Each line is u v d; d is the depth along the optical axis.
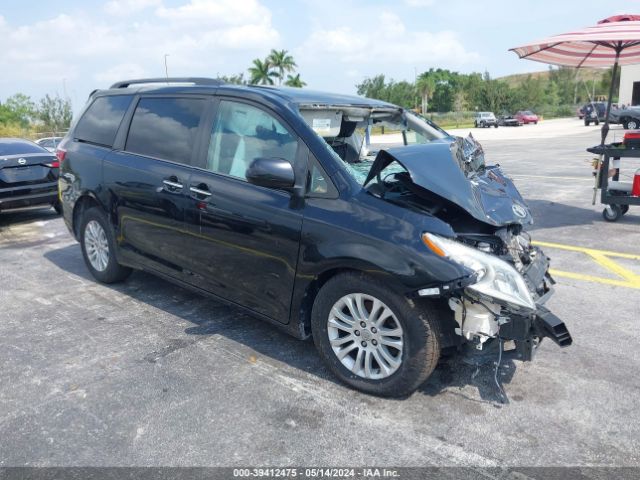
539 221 8.12
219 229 3.87
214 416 3.12
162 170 4.34
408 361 3.09
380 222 3.13
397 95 75.44
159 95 4.68
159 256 4.49
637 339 4.10
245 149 3.85
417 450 2.82
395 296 3.06
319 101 4.02
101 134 5.14
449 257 2.93
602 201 7.79
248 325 4.37
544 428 3.00
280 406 3.21
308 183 3.45
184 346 4.00
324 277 3.45
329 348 3.42
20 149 8.62
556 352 3.89
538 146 22.53
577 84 74.19
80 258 6.47
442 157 3.40
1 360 3.82
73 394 3.36
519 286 2.98
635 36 6.28
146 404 3.25
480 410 3.16
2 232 8.12
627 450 2.81
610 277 5.53
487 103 69.00
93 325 4.41
